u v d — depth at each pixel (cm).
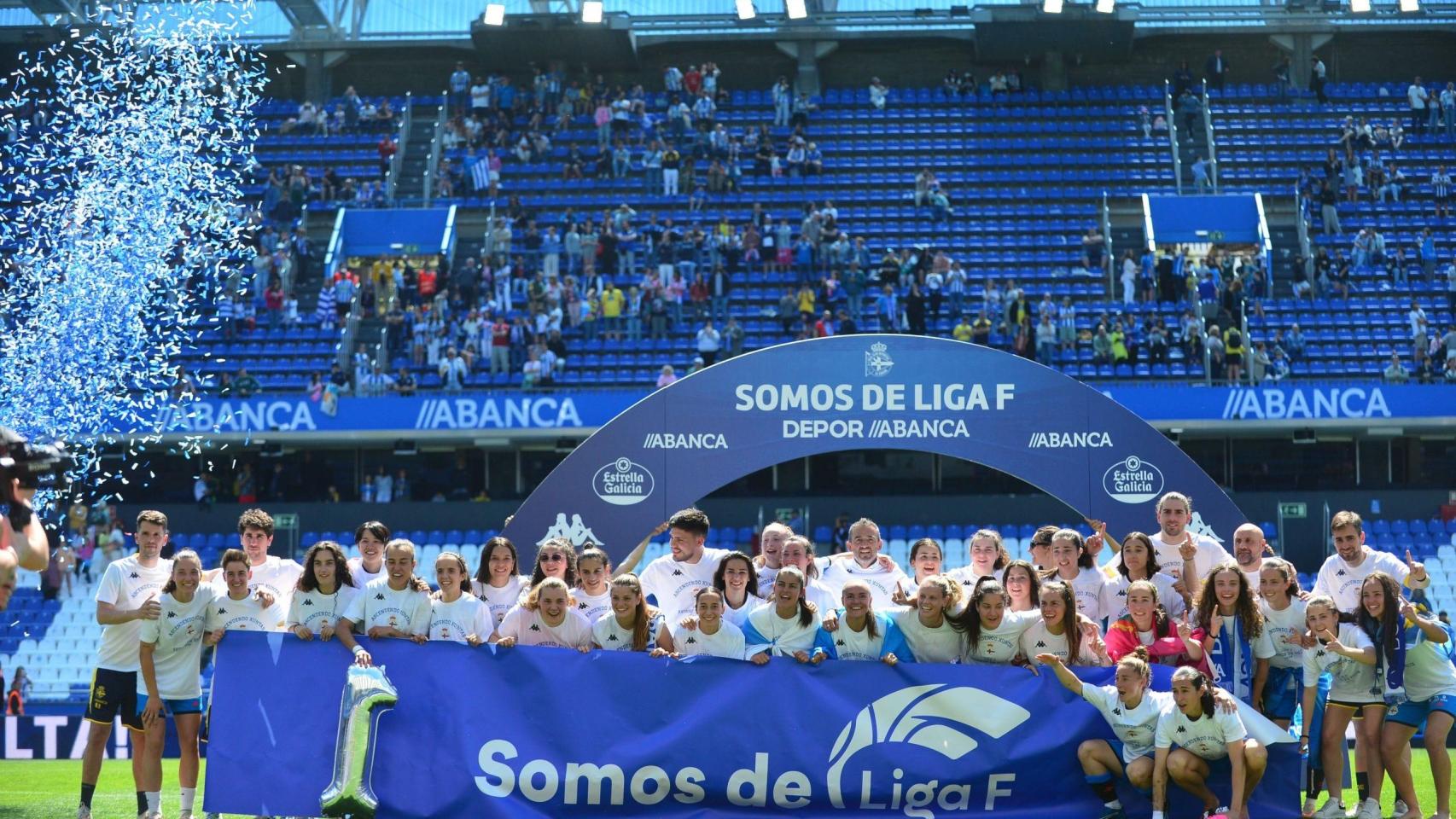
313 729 768
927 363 1043
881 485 2194
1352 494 2011
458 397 2070
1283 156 2684
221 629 786
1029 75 2945
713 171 2655
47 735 1414
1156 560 880
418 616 780
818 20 2947
